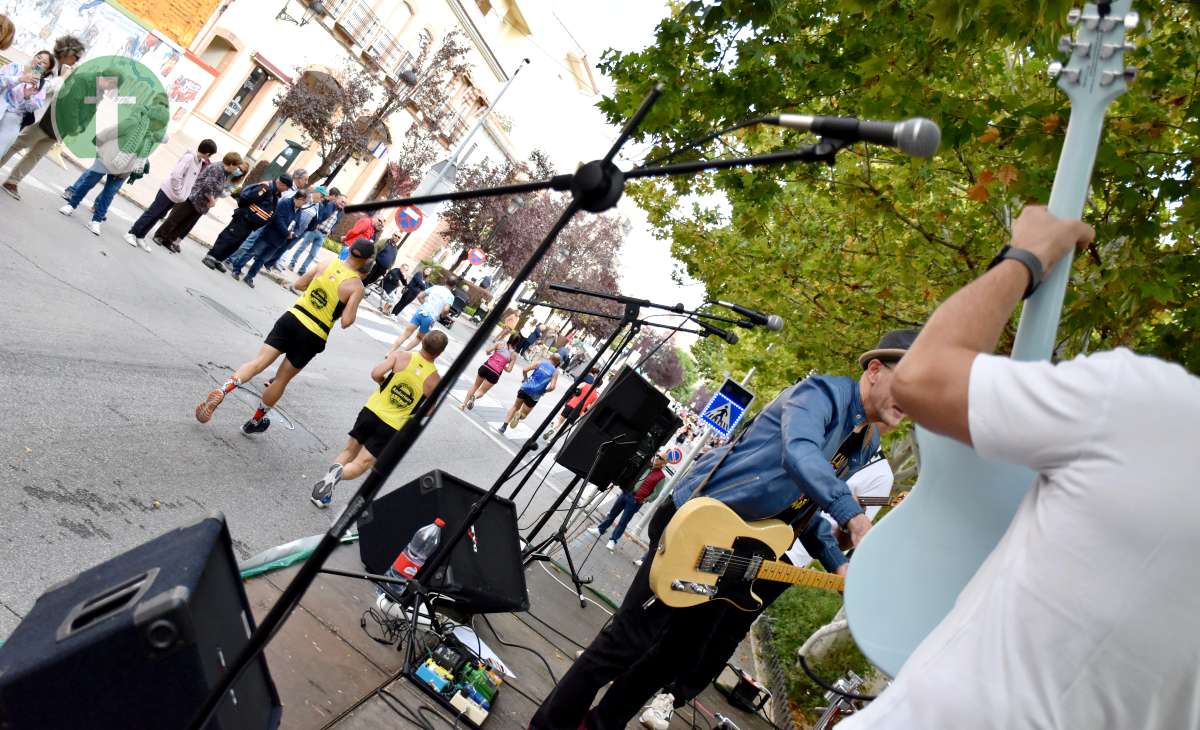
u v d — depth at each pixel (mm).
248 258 16031
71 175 16203
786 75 6645
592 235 54438
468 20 42594
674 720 6094
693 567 3814
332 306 7652
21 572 4035
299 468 7828
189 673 1984
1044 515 1393
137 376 7605
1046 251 1601
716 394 12016
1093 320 5281
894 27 5953
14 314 7332
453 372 2039
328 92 31406
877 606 1857
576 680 3969
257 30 30125
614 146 1842
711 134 1841
